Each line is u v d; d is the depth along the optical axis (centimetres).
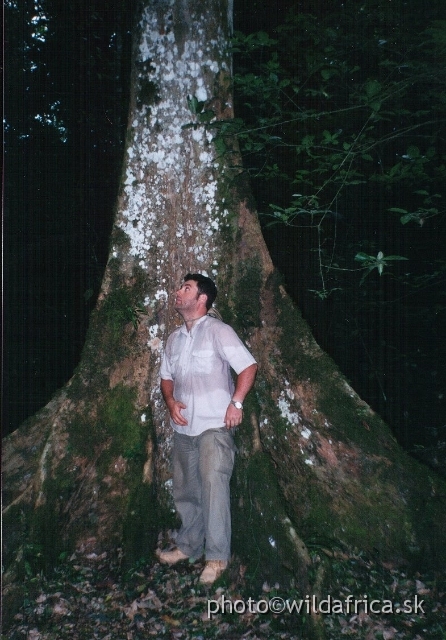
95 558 326
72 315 736
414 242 707
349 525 334
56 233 722
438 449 546
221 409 305
